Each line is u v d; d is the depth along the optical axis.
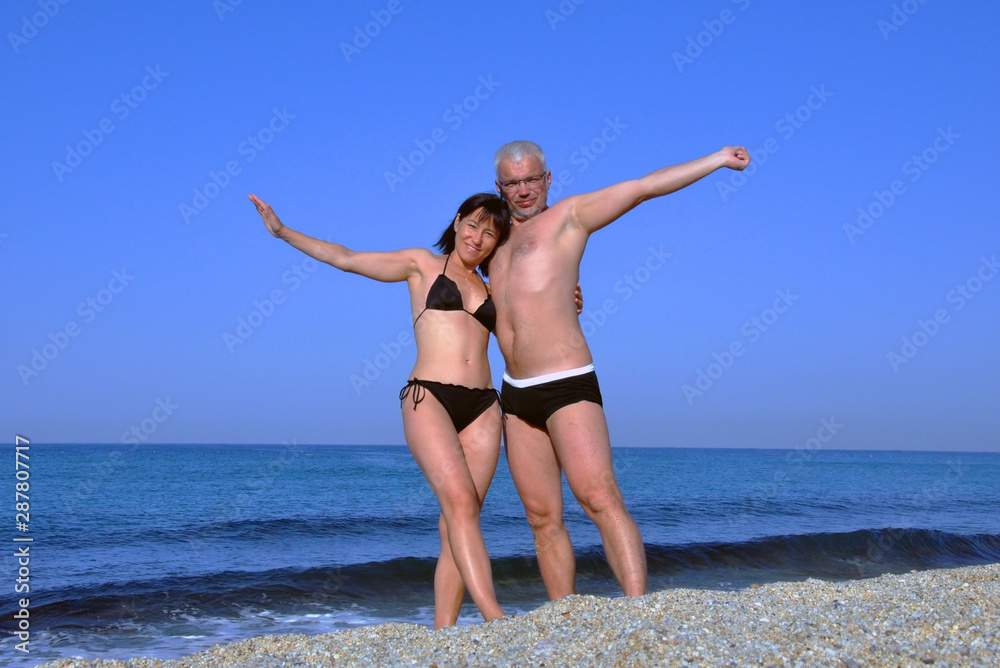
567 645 3.06
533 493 4.29
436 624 4.18
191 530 15.55
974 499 27.12
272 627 8.05
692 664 2.79
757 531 16.08
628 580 3.84
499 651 3.09
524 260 4.10
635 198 3.93
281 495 24.16
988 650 2.86
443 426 4.01
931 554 13.61
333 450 101.81
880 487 33.09
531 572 10.79
